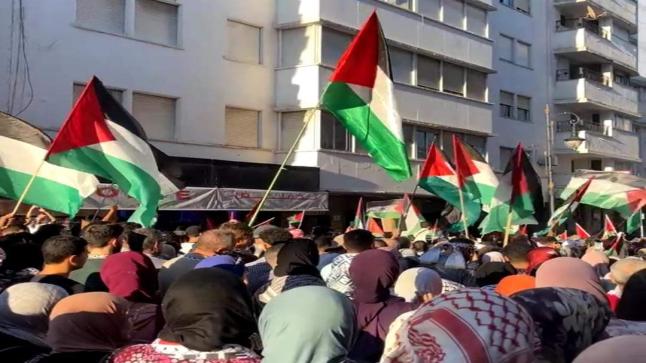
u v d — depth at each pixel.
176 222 18.25
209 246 5.94
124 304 3.94
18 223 7.83
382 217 17.66
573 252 10.56
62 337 3.69
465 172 13.23
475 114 26.84
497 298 2.31
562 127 34.56
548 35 34.38
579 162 36.66
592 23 36.94
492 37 30.95
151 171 8.07
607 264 7.40
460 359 2.17
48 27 16.86
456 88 26.36
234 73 20.91
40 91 16.69
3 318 4.11
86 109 7.77
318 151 21.14
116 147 7.90
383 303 4.84
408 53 24.44
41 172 7.99
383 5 23.22
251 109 21.33
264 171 19.47
